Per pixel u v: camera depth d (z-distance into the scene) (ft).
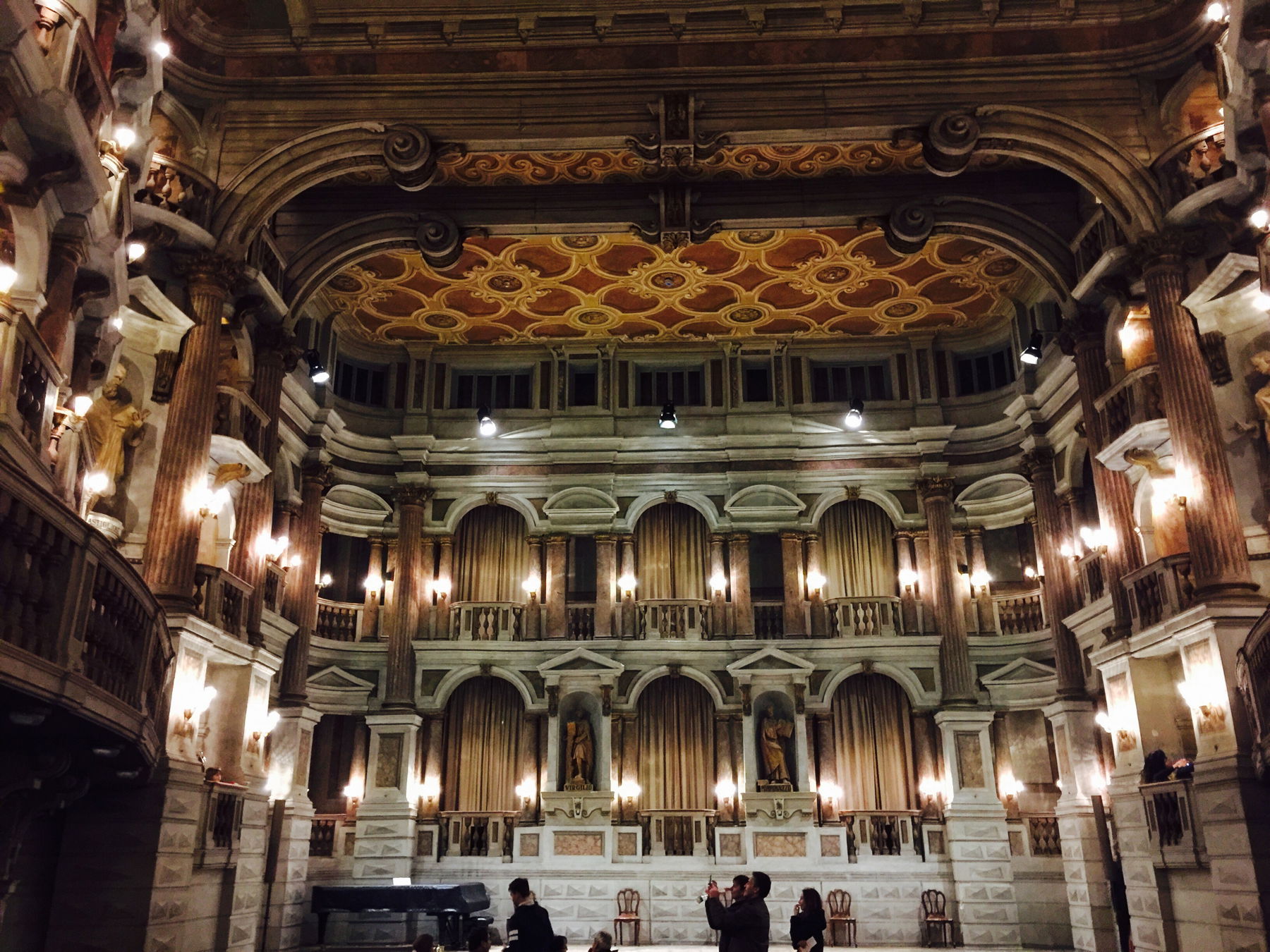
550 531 73.72
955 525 73.10
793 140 51.11
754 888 28.68
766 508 73.56
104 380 39.83
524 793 68.49
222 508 50.90
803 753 68.03
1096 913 56.34
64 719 26.12
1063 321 60.18
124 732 27.27
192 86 50.67
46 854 37.01
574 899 65.46
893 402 75.72
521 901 29.91
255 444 51.37
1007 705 68.69
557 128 50.80
